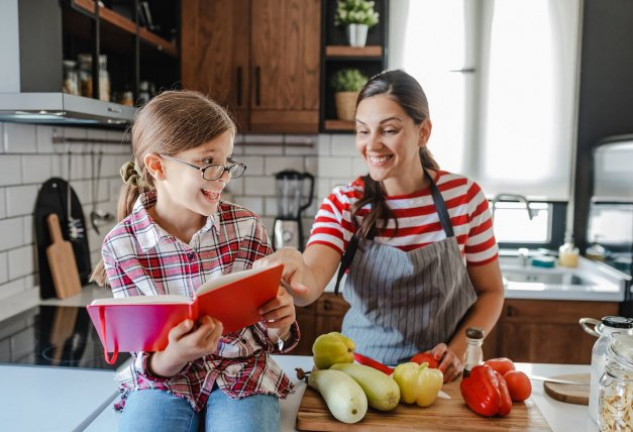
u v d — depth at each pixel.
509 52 3.01
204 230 1.15
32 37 1.63
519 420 1.07
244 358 1.12
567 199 3.06
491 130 3.06
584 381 1.29
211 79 2.86
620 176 2.54
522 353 2.55
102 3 2.11
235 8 2.82
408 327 1.46
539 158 3.06
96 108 1.73
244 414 1.00
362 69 3.05
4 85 1.62
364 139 1.35
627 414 0.96
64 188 2.35
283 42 2.82
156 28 2.81
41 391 1.34
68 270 2.33
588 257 2.98
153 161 1.08
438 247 1.42
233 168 1.11
